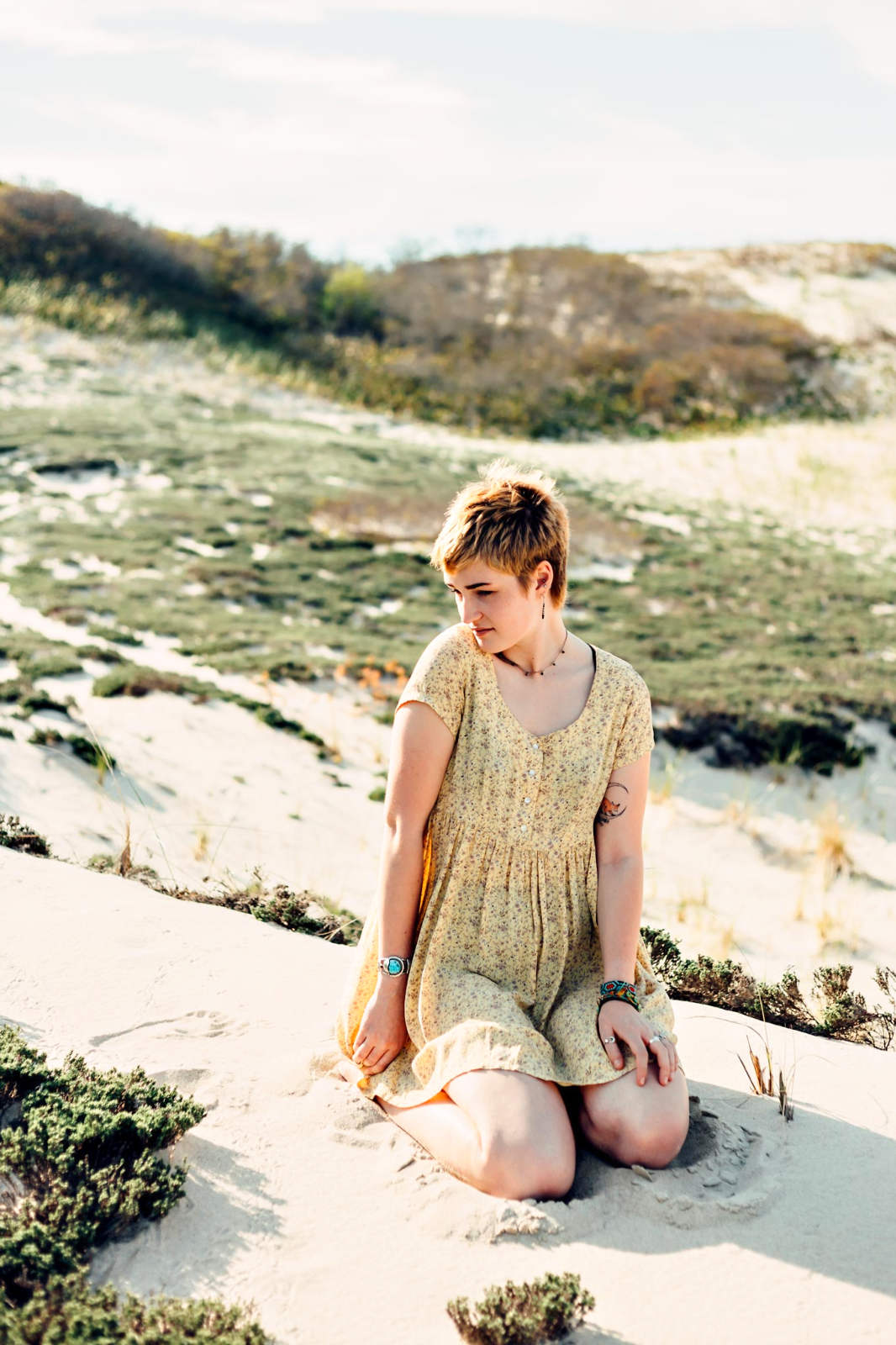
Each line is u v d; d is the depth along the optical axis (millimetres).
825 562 18109
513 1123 2486
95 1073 2572
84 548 13961
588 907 2957
